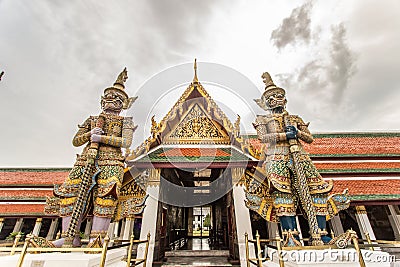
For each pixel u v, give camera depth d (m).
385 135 11.69
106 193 4.48
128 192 5.62
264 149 5.62
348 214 11.29
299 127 5.60
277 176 4.87
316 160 10.20
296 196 4.93
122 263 4.56
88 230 12.22
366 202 8.13
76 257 3.29
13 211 12.29
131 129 5.13
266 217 5.24
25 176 14.55
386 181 8.98
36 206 12.55
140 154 6.09
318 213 4.60
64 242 3.94
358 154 10.35
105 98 5.54
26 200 12.80
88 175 4.54
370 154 10.35
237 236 6.33
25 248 3.17
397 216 10.10
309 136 5.46
